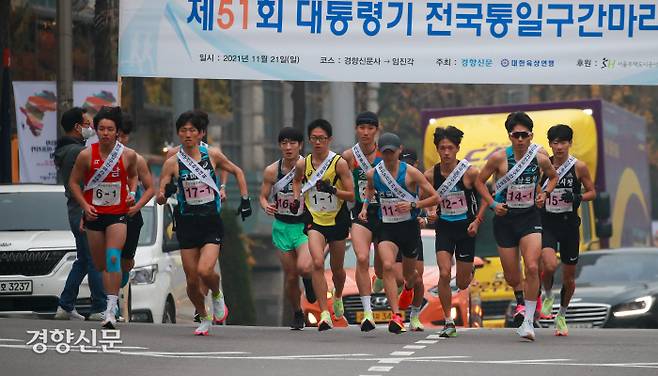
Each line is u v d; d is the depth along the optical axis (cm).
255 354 4262
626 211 9662
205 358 4103
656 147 18088
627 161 9806
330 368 3856
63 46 6825
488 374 3747
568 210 5209
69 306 5584
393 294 5041
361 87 12512
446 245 5022
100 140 4862
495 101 14888
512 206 4888
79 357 4062
